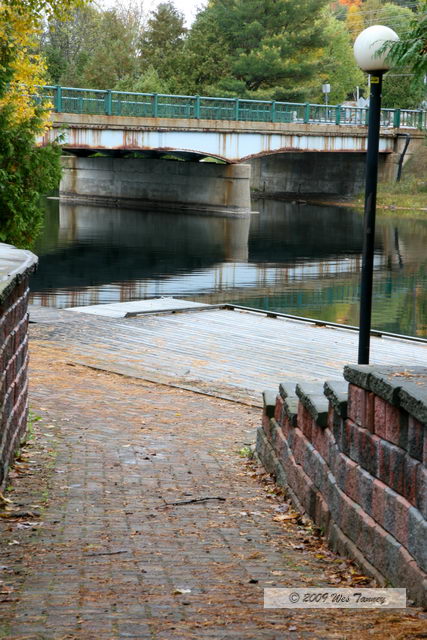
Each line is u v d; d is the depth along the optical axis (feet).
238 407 46.16
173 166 252.42
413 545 15.98
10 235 89.45
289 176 313.32
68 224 196.54
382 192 274.98
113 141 191.21
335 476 20.94
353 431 19.53
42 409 40.63
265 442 30.55
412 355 64.13
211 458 32.63
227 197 239.09
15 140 88.48
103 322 74.23
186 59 304.50
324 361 60.64
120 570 17.92
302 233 192.03
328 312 98.43
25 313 32.68
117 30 334.24
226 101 220.02
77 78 314.14
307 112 242.78
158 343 65.46
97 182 273.54
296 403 26.48
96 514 23.29
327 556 20.07
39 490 26.04
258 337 69.41
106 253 148.46
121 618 14.33
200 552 19.79
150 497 25.79
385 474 17.58
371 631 13.47
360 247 169.27
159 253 150.82
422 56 25.55
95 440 34.63
